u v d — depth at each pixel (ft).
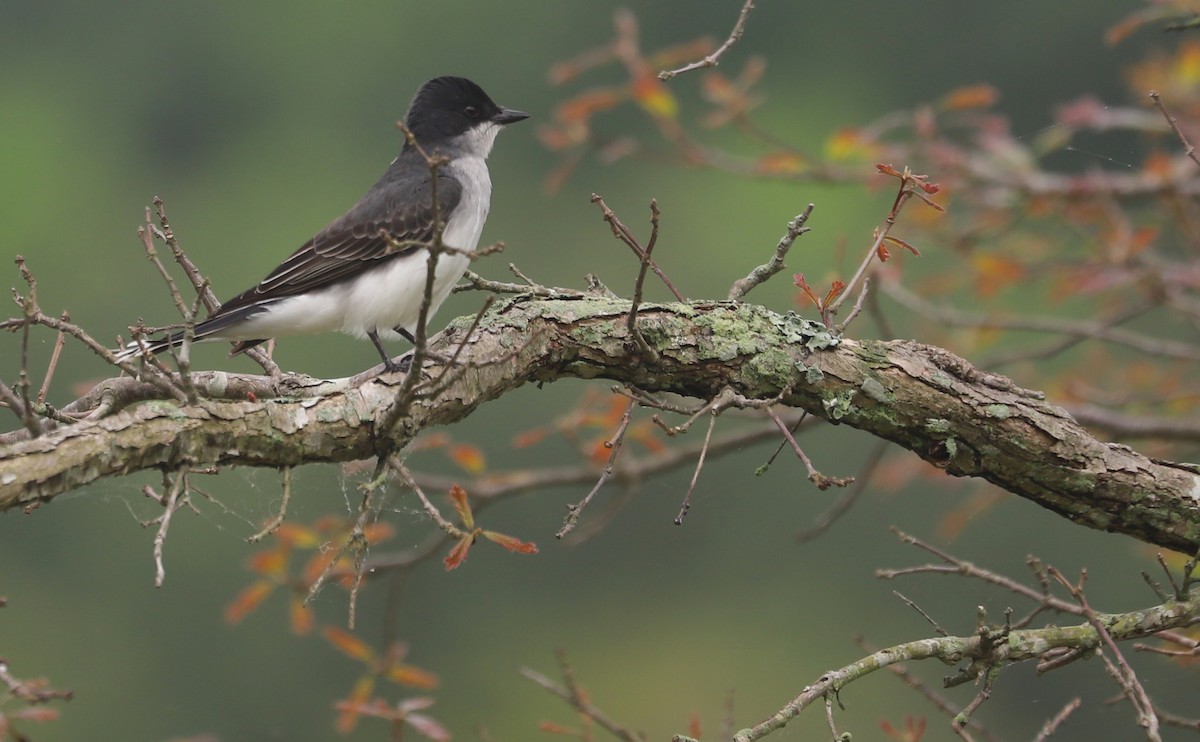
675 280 64.23
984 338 32.01
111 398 21.12
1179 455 31.12
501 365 19.24
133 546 53.98
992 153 30.66
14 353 53.78
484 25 74.74
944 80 69.26
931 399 19.79
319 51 77.25
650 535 53.88
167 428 16.48
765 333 20.06
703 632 52.39
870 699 47.21
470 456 28.25
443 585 52.47
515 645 52.34
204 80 76.18
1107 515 19.93
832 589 52.37
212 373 21.88
